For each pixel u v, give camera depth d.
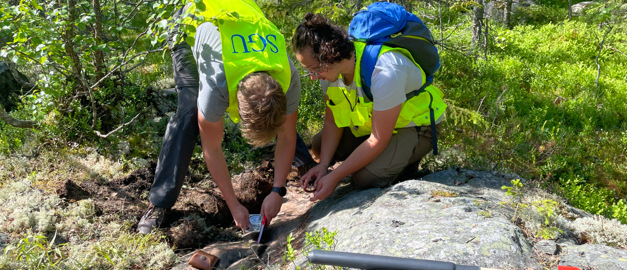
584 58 10.86
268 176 3.93
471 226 2.39
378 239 2.42
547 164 5.24
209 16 2.96
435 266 1.85
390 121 2.99
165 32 3.29
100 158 4.25
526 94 8.50
